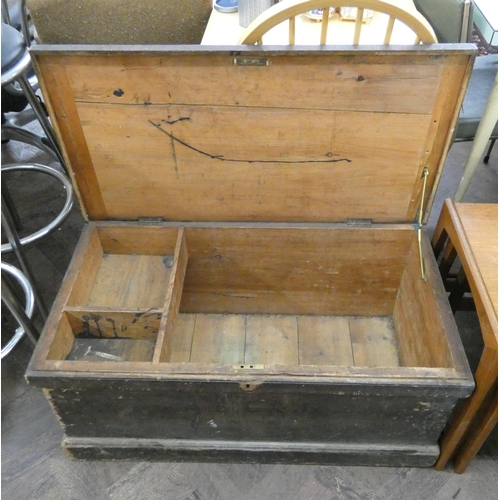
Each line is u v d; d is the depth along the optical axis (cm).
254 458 145
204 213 155
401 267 162
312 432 137
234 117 131
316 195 148
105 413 131
